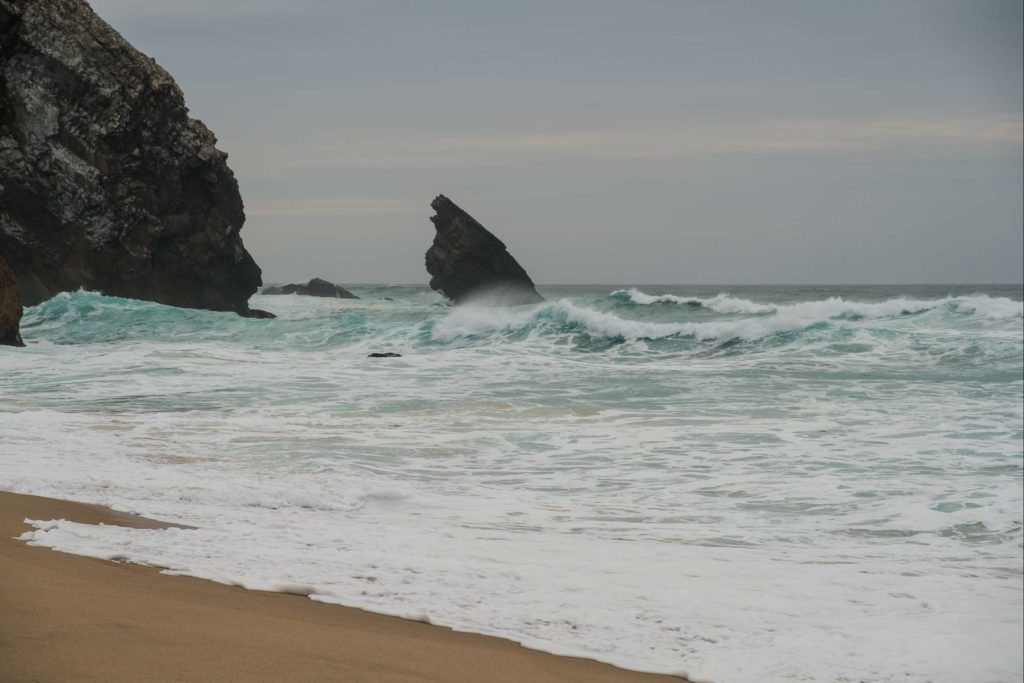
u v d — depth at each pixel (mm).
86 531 5801
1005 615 5980
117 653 3162
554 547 7277
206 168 53875
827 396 18766
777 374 22656
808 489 10578
